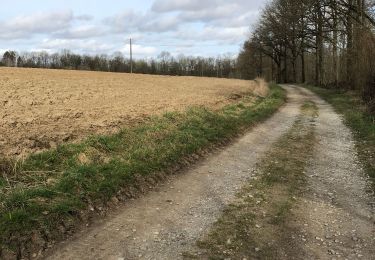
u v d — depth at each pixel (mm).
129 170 9078
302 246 6500
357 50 27125
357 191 9250
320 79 53969
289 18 48875
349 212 7980
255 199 8609
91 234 6680
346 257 6160
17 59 109375
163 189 9109
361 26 28609
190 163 11328
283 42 75750
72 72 52938
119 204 7973
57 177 8125
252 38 84750
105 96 24266
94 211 7414
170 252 6199
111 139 11195
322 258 6121
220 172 10664
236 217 7605
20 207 6625
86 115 15555
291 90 48219
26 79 32625
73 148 9859
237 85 44938
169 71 127125
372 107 19859
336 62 43500
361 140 15055
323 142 14953
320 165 11578
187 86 40250
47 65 113125
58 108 17172
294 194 8992
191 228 7070
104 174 8609
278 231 7035
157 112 17391
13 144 9945
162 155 10680
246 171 10820
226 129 15773
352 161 12062
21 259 5777
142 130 12828
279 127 18469
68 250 6133
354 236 6891
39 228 6348
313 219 7598
